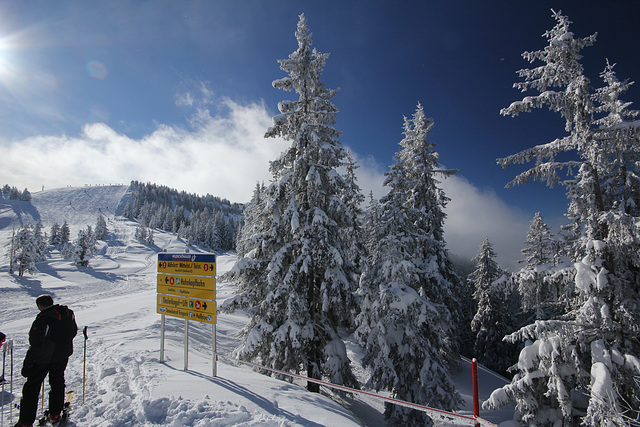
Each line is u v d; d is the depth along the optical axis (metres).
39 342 4.74
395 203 12.97
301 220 11.63
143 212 181.75
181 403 5.21
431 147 16.48
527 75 8.88
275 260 10.68
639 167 10.02
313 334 10.59
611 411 6.75
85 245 79.62
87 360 8.99
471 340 33.09
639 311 7.65
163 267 8.59
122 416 4.93
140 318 19.08
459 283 16.86
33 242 63.50
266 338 10.61
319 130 12.24
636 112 9.14
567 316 9.33
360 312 12.60
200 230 133.25
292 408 5.70
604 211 8.12
